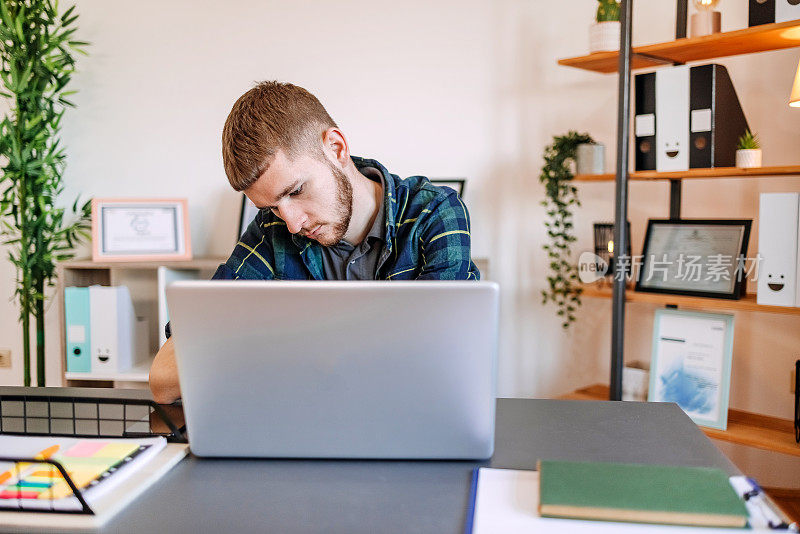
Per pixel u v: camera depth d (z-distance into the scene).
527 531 0.75
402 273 1.49
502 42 3.01
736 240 2.41
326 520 0.79
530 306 3.07
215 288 0.88
